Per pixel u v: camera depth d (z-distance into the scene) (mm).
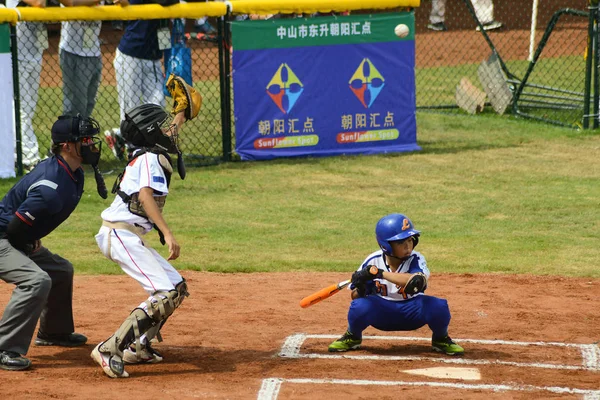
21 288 19016
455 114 58781
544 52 74500
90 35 43406
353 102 46938
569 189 40688
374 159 46531
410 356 20625
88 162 19438
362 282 19484
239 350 21156
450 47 76625
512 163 45688
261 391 17891
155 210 18500
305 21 45250
